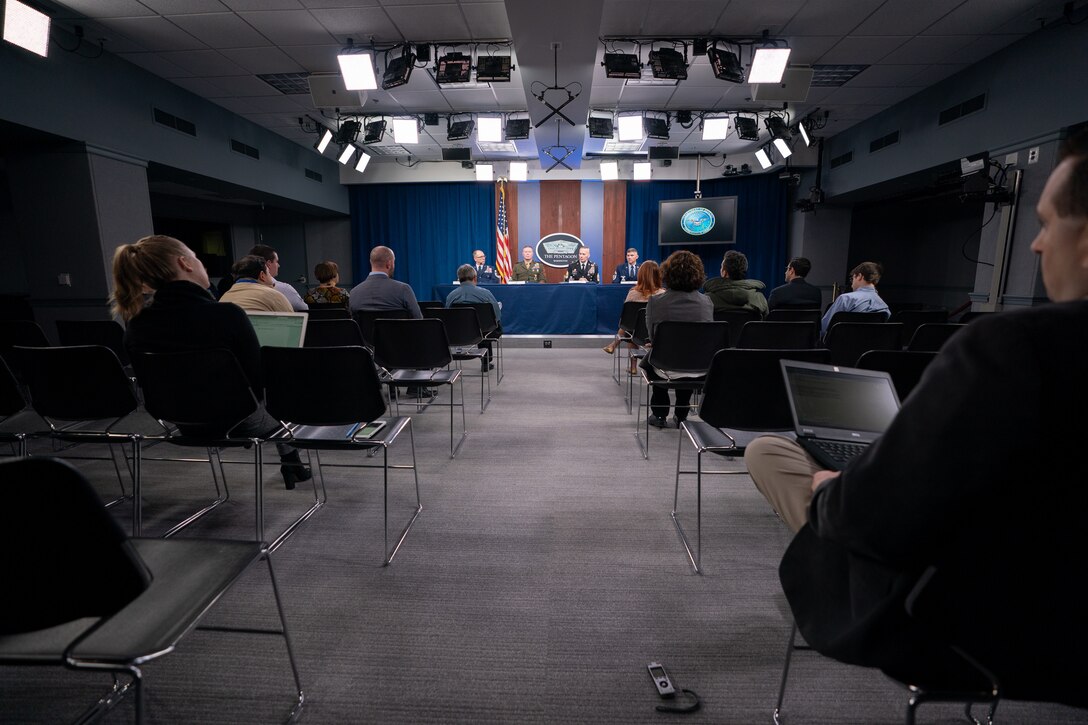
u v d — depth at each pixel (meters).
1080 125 4.04
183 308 1.79
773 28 4.45
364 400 1.87
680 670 1.42
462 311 3.79
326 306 3.79
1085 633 0.59
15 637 0.88
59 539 0.74
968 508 0.57
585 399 4.37
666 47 4.90
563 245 9.89
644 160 8.88
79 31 4.33
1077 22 3.97
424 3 4.03
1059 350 0.53
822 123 6.99
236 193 7.34
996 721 1.25
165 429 2.01
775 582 1.82
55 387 1.84
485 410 4.04
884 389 1.37
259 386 1.93
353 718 1.27
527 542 2.08
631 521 2.26
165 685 1.36
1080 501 0.56
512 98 6.25
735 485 2.63
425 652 1.48
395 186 9.84
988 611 0.62
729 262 3.59
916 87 5.75
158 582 1.03
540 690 1.35
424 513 2.33
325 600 1.72
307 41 4.63
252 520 2.27
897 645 0.71
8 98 3.92
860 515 0.64
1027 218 4.51
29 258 4.71
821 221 8.53
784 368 1.34
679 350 2.77
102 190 4.71
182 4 3.96
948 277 8.48
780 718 1.26
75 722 1.25
